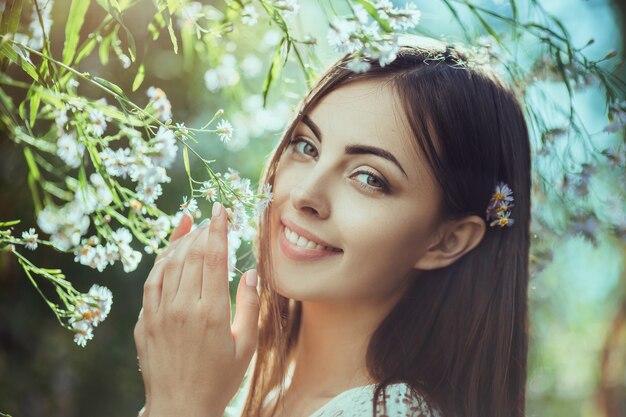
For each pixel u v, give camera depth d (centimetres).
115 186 100
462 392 112
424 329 113
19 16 92
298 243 107
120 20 101
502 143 115
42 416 216
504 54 117
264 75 168
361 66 92
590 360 362
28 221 173
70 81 101
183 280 104
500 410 114
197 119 207
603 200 125
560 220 130
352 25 89
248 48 145
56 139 105
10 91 129
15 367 212
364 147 104
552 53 116
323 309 113
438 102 108
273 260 109
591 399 372
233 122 155
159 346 104
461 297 116
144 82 182
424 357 112
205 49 134
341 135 104
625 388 362
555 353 359
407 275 114
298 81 151
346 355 112
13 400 209
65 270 209
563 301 262
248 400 125
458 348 114
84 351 227
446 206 110
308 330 116
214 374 103
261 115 152
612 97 115
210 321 103
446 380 111
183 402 102
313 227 105
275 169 112
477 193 113
